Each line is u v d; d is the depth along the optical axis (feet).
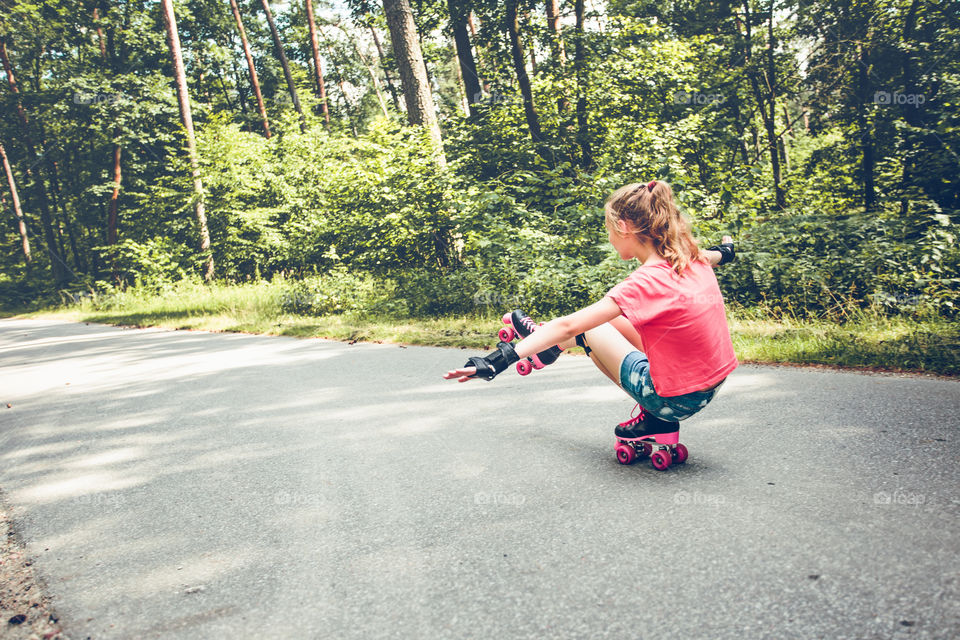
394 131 42.63
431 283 34.30
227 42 111.96
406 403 15.07
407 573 6.86
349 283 38.78
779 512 7.34
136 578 7.39
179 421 15.48
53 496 10.76
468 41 53.21
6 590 7.42
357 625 5.94
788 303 23.36
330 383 18.42
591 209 32.09
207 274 66.03
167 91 84.53
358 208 39.27
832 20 57.77
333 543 7.82
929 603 5.31
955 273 21.86
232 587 6.93
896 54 50.39
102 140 87.76
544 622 5.67
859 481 8.02
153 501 10.05
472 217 35.14
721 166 53.88
